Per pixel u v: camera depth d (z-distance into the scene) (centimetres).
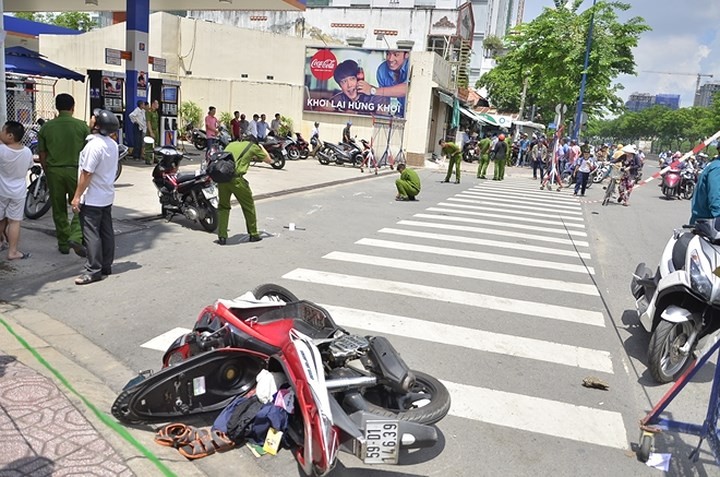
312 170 2077
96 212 659
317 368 340
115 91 1719
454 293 728
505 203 1631
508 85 4484
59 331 537
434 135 3077
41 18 5678
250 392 395
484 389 481
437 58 2719
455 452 391
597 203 1867
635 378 526
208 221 967
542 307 702
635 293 646
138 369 474
